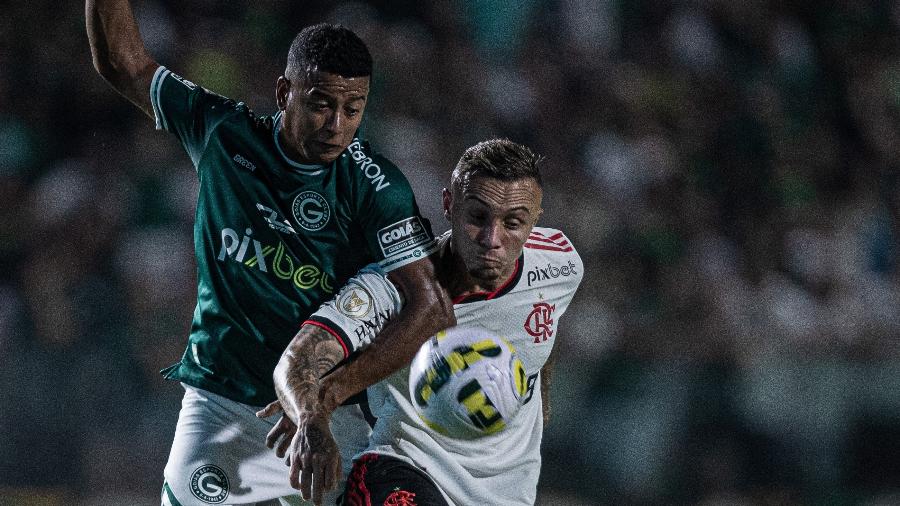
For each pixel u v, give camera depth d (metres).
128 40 15.66
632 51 47.38
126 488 33.41
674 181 42.94
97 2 15.35
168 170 36.75
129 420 33.66
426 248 14.20
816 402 37.94
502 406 14.10
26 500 32.03
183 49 39.31
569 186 41.41
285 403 12.88
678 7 48.38
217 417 15.55
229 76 39.31
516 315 14.33
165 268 35.12
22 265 34.62
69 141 37.75
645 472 36.25
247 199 14.77
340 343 13.47
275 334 15.04
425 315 13.84
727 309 39.12
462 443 14.21
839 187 47.84
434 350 14.05
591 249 39.34
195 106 15.30
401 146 39.34
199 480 15.45
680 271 39.34
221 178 14.88
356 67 13.76
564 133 43.50
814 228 44.12
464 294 14.15
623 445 36.31
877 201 47.62
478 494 14.34
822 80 50.44
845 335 41.47
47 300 33.62
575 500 36.00
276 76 40.59
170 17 40.16
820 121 49.28
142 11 39.38
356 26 41.22
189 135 15.32
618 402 36.59
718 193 44.75
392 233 14.26
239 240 14.83
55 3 39.38
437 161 40.16
